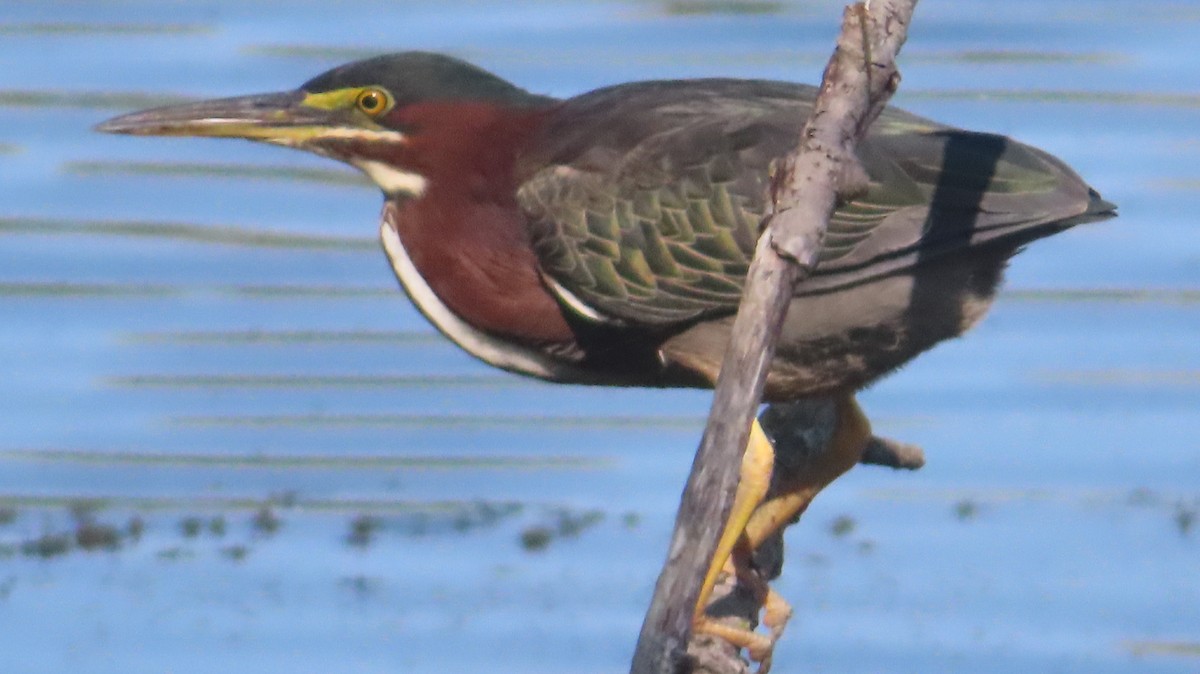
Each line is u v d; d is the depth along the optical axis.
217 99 11.96
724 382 8.12
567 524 16.92
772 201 8.35
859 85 8.55
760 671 11.03
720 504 7.94
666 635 7.83
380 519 17.08
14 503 17.53
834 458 11.75
